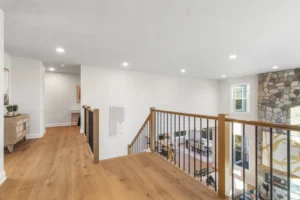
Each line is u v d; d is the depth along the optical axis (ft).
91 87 15.31
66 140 12.67
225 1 5.50
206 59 12.88
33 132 13.29
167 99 20.13
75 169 7.48
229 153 5.56
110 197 5.38
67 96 19.76
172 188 5.98
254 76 20.35
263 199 14.79
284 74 17.26
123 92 17.07
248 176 18.61
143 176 6.86
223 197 5.44
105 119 16.03
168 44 9.57
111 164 8.10
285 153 16.16
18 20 6.70
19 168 7.55
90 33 8.03
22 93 12.59
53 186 6.01
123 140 17.01
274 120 18.17
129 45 9.74
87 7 5.85
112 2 5.57
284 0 5.41
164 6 5.82
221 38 8.66
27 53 11.34
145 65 15.19
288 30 7.64
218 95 25.16
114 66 15.65
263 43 9.31
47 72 18.71
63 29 7.57
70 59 13.01
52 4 5.65
